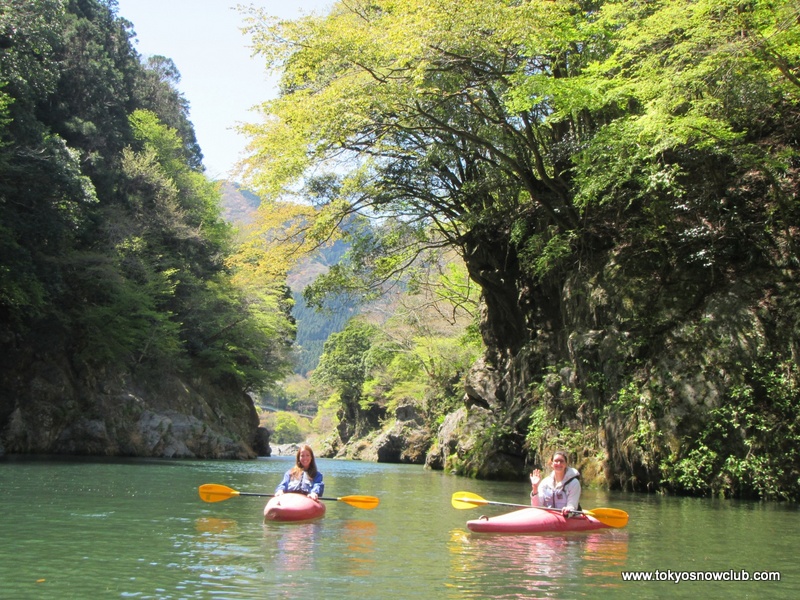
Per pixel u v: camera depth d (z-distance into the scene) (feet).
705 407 49.60
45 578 19.56
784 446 46.06
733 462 47.39
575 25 62.18
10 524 29.04
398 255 90.02
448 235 88.58
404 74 59.72
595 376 58.23
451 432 95.91
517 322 82.69
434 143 71.61
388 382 178.91
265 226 82.84
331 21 61.36
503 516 29.91
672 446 50.31
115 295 115.03
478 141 65.77
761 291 50.80
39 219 93.25
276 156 65.57
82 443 104.53
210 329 147.43
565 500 31.17
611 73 60.23
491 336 89.40
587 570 21.83
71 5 145.18
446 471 91.04
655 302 56.39
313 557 23.03
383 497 48.08
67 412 105.09
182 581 19.36
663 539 28.35
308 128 60.90
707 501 45.55
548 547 25.80
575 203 56.29
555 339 75.31
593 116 66.95
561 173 67.72
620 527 31.68
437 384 134.72
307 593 18.29
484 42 56.59
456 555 23.84
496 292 82.89
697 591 19.53
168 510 34.76
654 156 51.47
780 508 41.45
